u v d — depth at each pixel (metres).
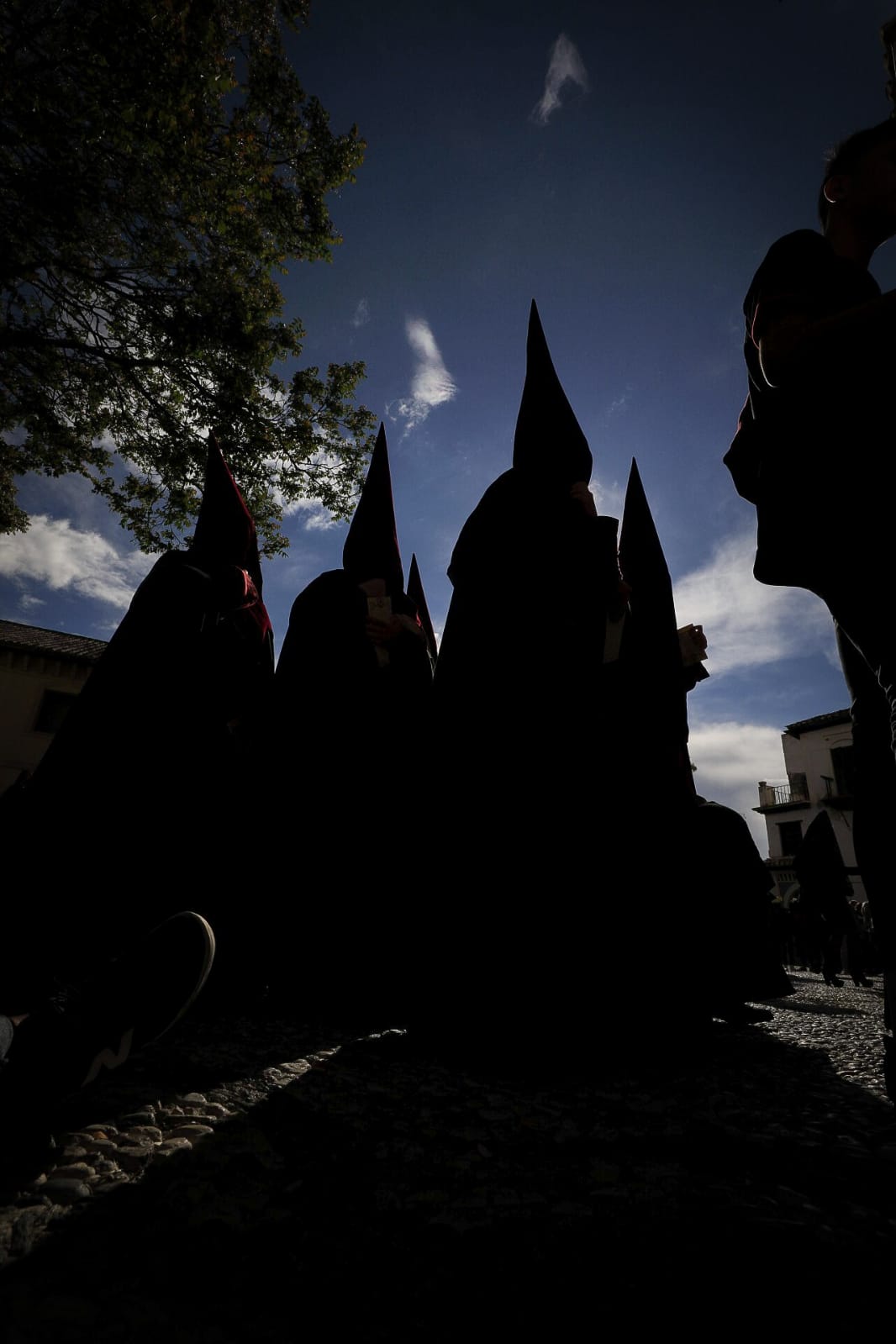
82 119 9.20
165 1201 1.05
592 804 2.44
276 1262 0.90
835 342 1.26
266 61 9.59
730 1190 1.18
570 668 2.57
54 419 11.98
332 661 3.38
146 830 2.27
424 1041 2.32
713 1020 3.69
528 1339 0.75
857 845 1.27
